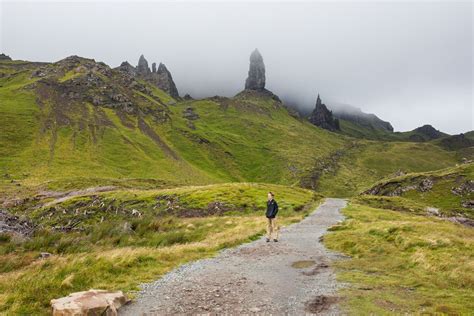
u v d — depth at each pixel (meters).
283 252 23.98
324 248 25.59
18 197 102.50
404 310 12.10
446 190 181.38
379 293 14.10
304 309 12.49
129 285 15.88
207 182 194.38
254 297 13.97
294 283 15.92
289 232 35.41
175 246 26.89
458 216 111.31
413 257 19.78
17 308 12.55
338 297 13.65
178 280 16.83
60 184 124.19
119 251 22.66
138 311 12.66
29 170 151.75
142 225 43.53
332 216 56.78
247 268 19.22
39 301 13.34
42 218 78.69
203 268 19.38
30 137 185.00
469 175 186.12
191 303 13.43
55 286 14.88
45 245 33.72
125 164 188.12
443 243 22.16
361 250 23.38
